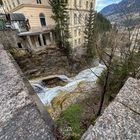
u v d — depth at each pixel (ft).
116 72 18.07
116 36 15.28
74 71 62.59
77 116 16.56
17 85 10.52
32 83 49.26
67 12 62.54
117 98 6.18
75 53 68.59
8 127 6.75
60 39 68.23
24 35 58.08
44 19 71.20
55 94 39.99
